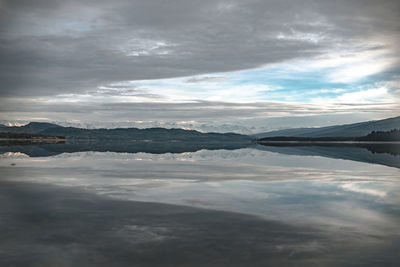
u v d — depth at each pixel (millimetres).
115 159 39094
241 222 10195
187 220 10406
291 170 26094
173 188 16891
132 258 7328
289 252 7672
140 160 37625
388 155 49875
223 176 22109
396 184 18500
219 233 9055
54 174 22891
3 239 8516
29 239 8523
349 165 30859
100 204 12758
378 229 9523
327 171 25328
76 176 21797
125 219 10492
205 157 45000
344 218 10773
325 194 15250
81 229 9391
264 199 13977
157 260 7230
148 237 8688
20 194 14883
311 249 7871
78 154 50000
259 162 34938
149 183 18719
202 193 15414
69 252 7652
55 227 9578
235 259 7277
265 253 7609
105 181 19484
